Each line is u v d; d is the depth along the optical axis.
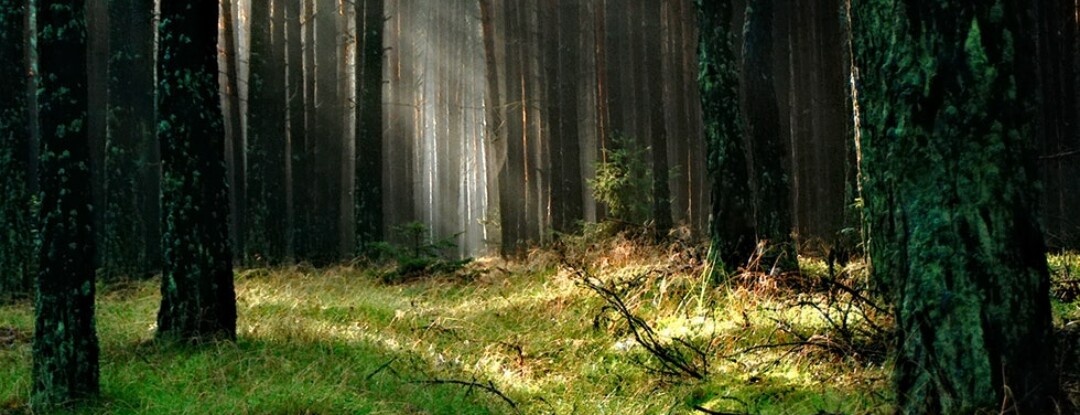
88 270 6.44
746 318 7.52
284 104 21.08
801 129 24.02
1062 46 21.02
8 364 7.59
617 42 23.80
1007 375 3.94
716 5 10.88
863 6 4.68
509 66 29.09
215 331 8.15
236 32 29.80
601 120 25.83
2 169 12.58
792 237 11.41
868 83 4.67
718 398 5.79
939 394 4.08
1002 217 3.98
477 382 6.71
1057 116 20.33
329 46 23.67
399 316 9.70
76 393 6.29
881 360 5.81
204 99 8.39
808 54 25.05
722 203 10.46
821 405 5.27
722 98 10.67
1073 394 4.20
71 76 6.40
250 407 5.90
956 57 4.06
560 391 6.72
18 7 12.84
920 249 4.16
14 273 12.47
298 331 8.32
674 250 12.16
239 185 22.97
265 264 18.77
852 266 9.64
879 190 7.20
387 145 32.78
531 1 30.08
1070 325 5.25
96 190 19.83
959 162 4.04
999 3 4.05
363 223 18.72
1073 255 11.46
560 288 11.04
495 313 9.88
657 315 8.72
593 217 31.34
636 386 6.52
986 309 3.98
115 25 15.69
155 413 5.96
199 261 8.20
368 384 6.64
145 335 8.76
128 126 15.64
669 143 29.91
